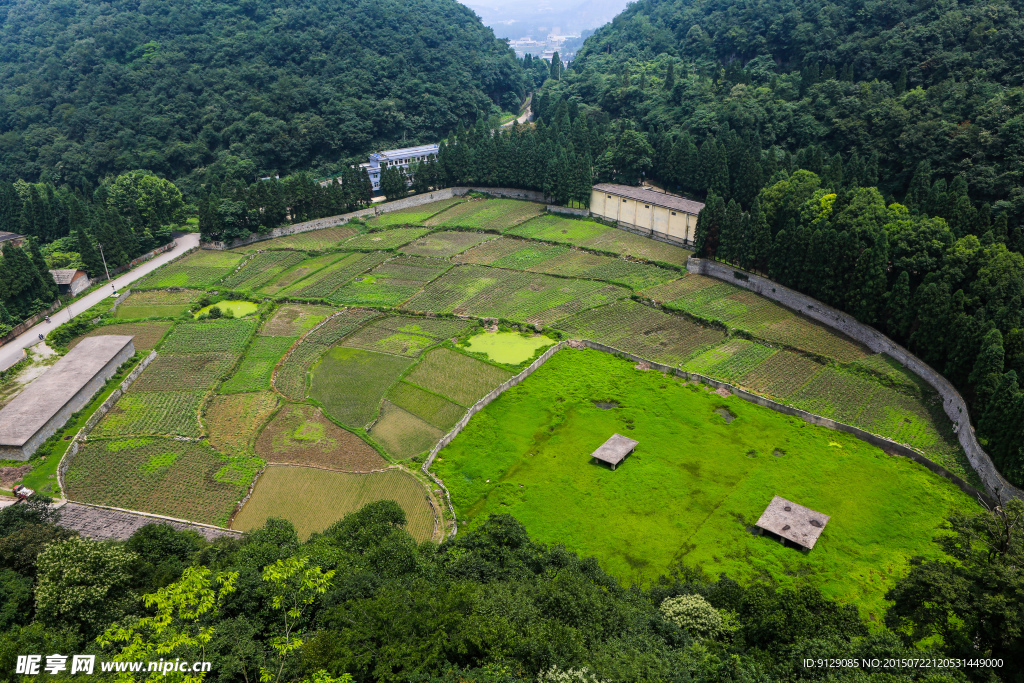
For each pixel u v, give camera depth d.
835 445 74.38
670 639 40.12
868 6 161.62
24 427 74.88
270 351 98.69
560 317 106.62
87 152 178.12
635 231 142.38
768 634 40.09
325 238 144.88
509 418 81.25
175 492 68.44
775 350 95.06
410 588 41.38
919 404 80.75
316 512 66.12
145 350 98.25
